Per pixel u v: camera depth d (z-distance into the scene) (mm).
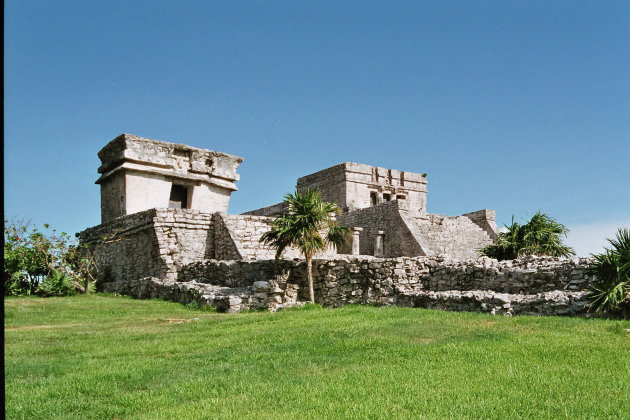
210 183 28828
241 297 16422
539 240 22469
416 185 40094
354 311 14227
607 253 12664
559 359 8414
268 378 7801
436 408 6305
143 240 23391
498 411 6180
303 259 18734
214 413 6301
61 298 20719
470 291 15219
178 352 9992
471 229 32625
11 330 12914
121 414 6516
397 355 8859
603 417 5953
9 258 22203
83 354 9898
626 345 9141
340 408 6367
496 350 8938
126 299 20016
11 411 6457
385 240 29516
